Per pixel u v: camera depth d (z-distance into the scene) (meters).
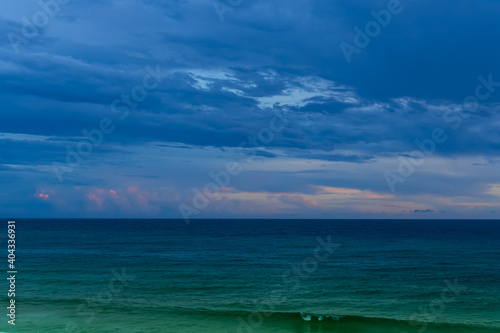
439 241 72.81
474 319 20.91
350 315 20.72
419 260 45.19
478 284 30.92
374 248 59.06
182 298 25.59
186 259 45.91
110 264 41.09
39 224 174.00
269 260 45.31
